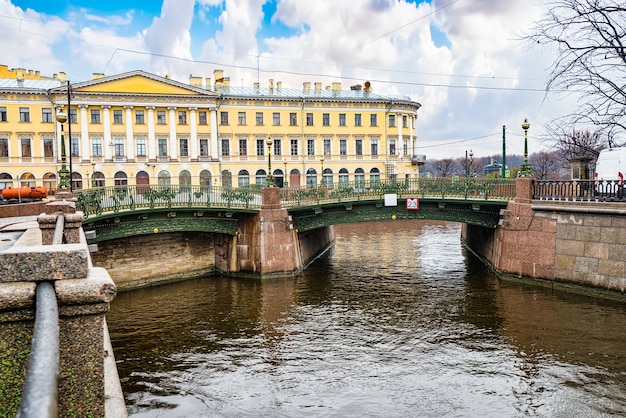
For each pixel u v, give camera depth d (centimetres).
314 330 1667
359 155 6066
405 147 6322
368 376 1291
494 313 1794
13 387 291
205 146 5488
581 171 2442
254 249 2538
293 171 5838
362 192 2617
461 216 2536
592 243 1992
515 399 1145
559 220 2111
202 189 2430
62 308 302
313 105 5859
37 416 135
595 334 1539
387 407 1126
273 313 1875
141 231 2266
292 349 1493
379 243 3891
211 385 1252
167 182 5341
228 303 2038
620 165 2153
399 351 1457
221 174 5553
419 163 6444
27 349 292
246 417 1090
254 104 5659
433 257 3091
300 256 2745
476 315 1778
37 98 4972
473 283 2291
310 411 1115
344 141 6003
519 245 2269
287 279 2483
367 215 2656
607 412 1077
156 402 1159
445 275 2494
